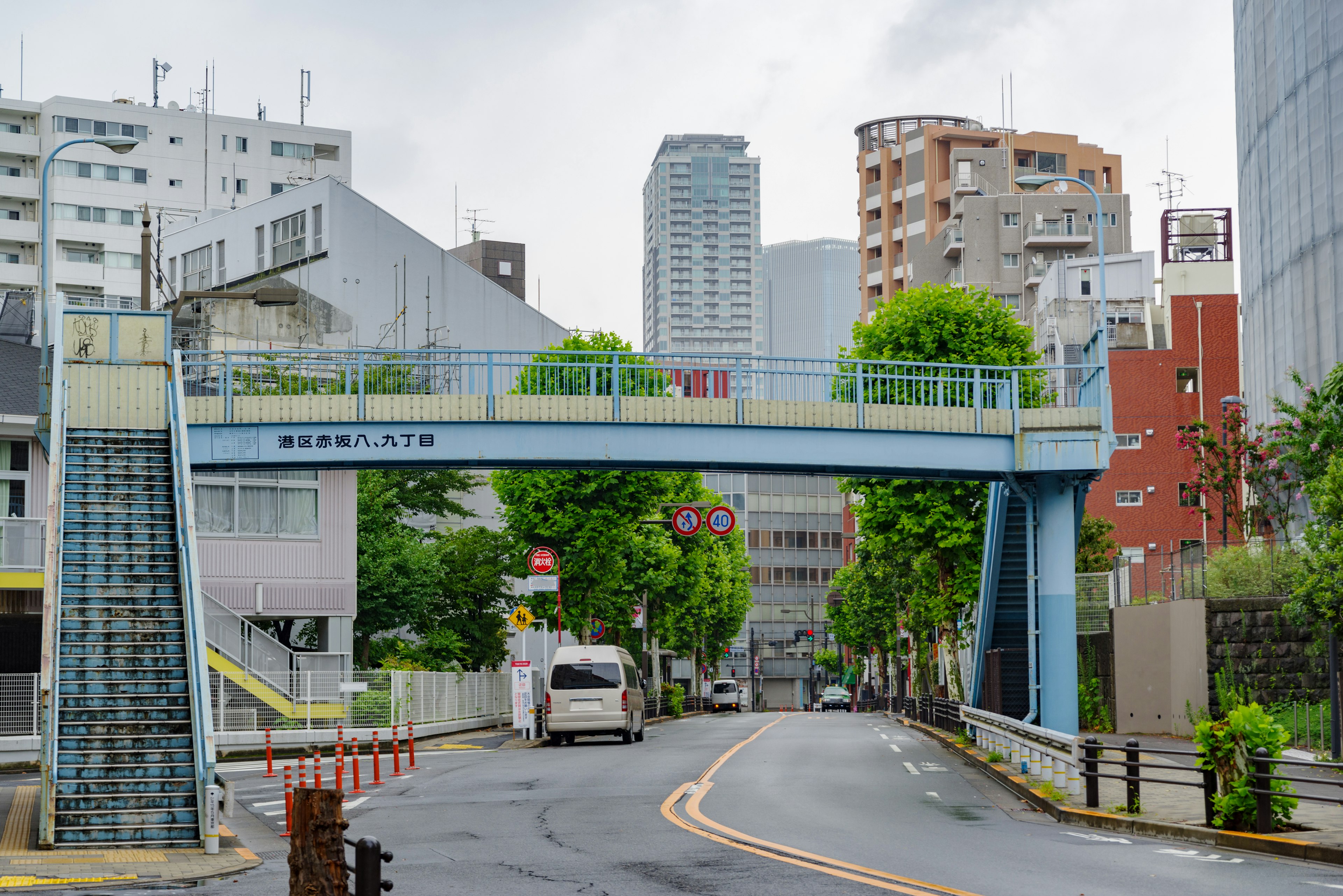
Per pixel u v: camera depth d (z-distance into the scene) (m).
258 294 28.25
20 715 28.73
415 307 68.25
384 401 26.00
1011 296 98.75
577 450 26.25
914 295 36.78
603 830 16.05
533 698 44.25
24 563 32.56
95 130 107.88
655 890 11.15
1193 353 66.50
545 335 73.00
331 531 41.56
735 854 13.41
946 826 16.20
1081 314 70.56
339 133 116.50
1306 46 47.53
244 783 24.64
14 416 34.81
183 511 20.62
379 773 23.95
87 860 14.45
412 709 38.38
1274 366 51.41
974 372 35.22
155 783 16.52
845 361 27.59
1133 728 36.69
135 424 24.47
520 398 26.17
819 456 26.98
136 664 18.66
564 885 11.62
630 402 26.45
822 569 140.62
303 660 37.19
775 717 67.81
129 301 93.19
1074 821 16.53
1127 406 66.56
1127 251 98.56
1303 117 47.78
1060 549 28.33
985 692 34.00
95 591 19.77
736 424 26.64
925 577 40.34
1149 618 36.50
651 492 46.22
